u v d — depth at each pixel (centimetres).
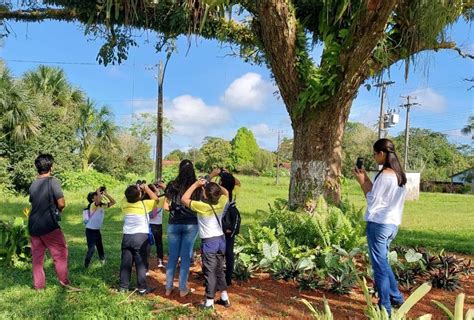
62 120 2634
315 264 591
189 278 605
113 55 762
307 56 653
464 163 6594
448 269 611
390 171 452
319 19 652
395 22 628
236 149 5731
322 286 546
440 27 586
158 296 524
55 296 516
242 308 481
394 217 447
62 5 699
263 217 715
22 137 2177
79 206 1773
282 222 669
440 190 4953
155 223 665
